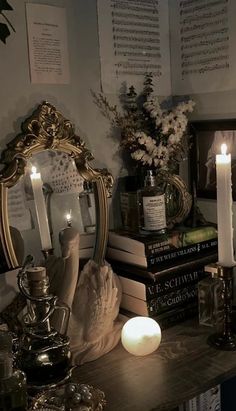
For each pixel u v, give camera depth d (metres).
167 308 1.21
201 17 1.30
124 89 1.30
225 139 1.28
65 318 1.03
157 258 1.18
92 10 1.21
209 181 1.36
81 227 1.20
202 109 1.35
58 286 1.09
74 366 1.02
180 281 1.22
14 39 1.08
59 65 1.16
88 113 1.24
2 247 1.07
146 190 1.21
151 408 0.90
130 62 1.31
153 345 1.08
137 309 1.20
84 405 0.86
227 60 1.26
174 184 1.31
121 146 1.31
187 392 0.94
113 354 1.11
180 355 1.08
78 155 1.18
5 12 1.05
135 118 1.30
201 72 1.33
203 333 1.18
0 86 1.07
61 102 1.18
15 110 1.10
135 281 1.18
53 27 1.14
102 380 1.00
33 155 1.10
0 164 1.08
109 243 1.27
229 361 1.05
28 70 1.11
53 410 0.84
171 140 1.28
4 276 1.07
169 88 1.42
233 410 1.26
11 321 1.06
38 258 1.12
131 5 1.29
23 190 1.09
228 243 1.06
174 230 1.28
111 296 1.09
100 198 1.23
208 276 1.28
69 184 1.17
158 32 1.36
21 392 0.84
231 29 1.23
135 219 1.28
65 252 1.09
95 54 1.23
